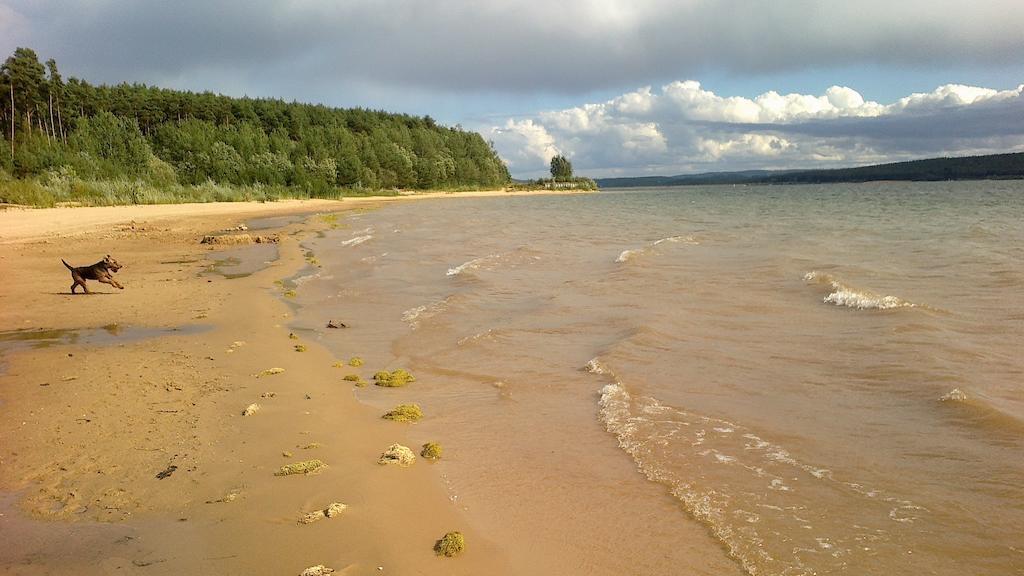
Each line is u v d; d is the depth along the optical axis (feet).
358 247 84.99
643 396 25.73
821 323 35.76
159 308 46.39
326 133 350.43
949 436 20.74
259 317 43.45
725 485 18.26
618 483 18.84
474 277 55.72
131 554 15.17
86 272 52.60
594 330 36.70
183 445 21.80
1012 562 14.02
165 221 136.77
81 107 302.25
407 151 384.68
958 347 29.84
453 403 26.55
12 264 69.82
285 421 24.16
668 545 15.43
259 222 137.80
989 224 93.45
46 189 166.40
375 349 35.70
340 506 17.42
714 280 50.11
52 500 17.94
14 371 30.50
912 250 65.57
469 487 18.97
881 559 14.37
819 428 21.90
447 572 14.51
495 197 347.36
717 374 27.96
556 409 25.17
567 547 15.57
